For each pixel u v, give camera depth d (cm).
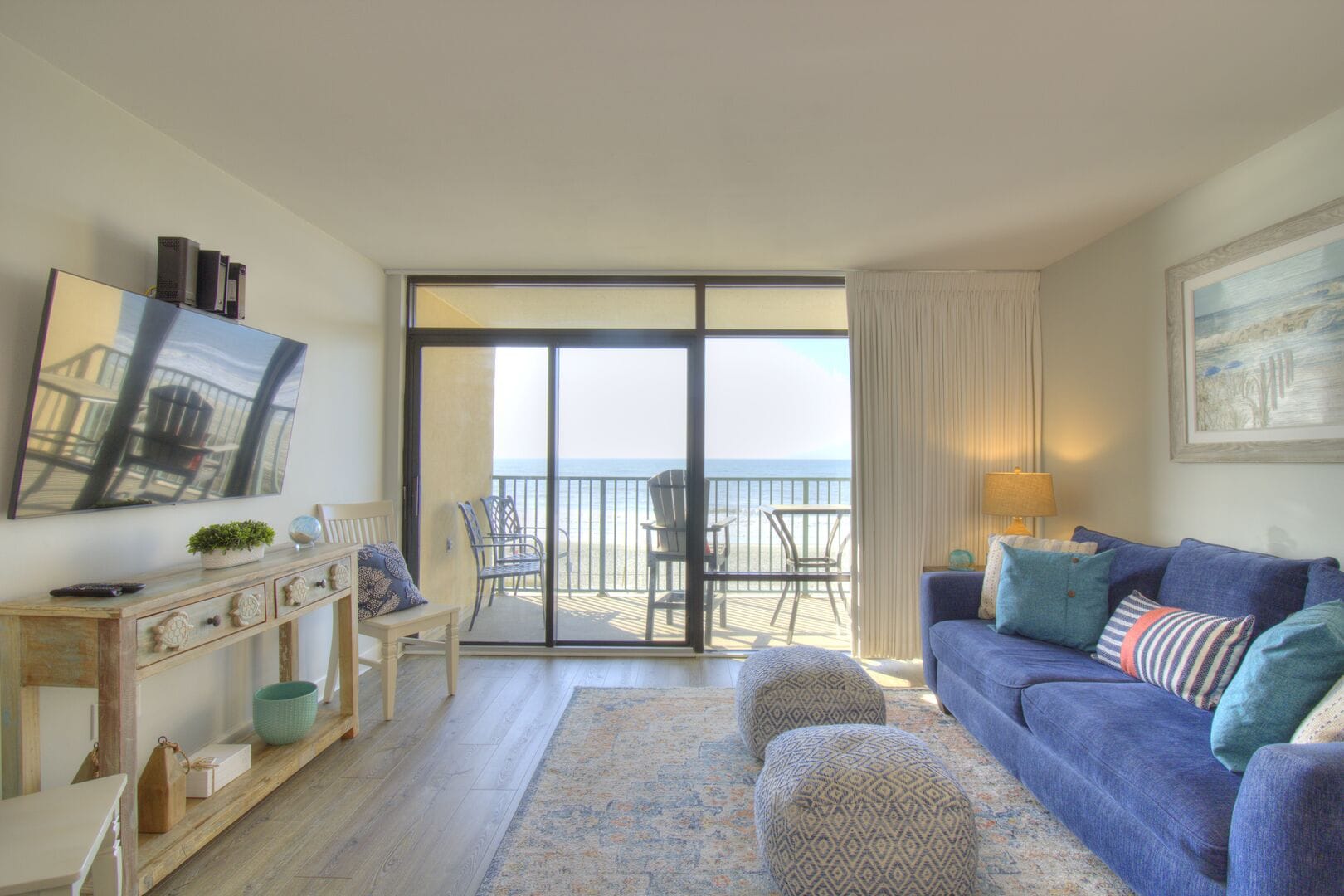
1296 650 166
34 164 192
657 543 427
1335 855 129
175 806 202
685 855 206
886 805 174
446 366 429
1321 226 229
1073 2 171
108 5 170
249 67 200
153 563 233
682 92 215
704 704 335
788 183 286
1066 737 208
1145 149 255
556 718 317
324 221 330
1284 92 215
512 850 209
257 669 291
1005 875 196
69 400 188
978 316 417
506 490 429
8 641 175
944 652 308
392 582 335
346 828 222
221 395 249
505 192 296
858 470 413
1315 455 230
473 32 183
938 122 235
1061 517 394
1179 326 296
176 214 246
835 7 173
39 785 179
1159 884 169
